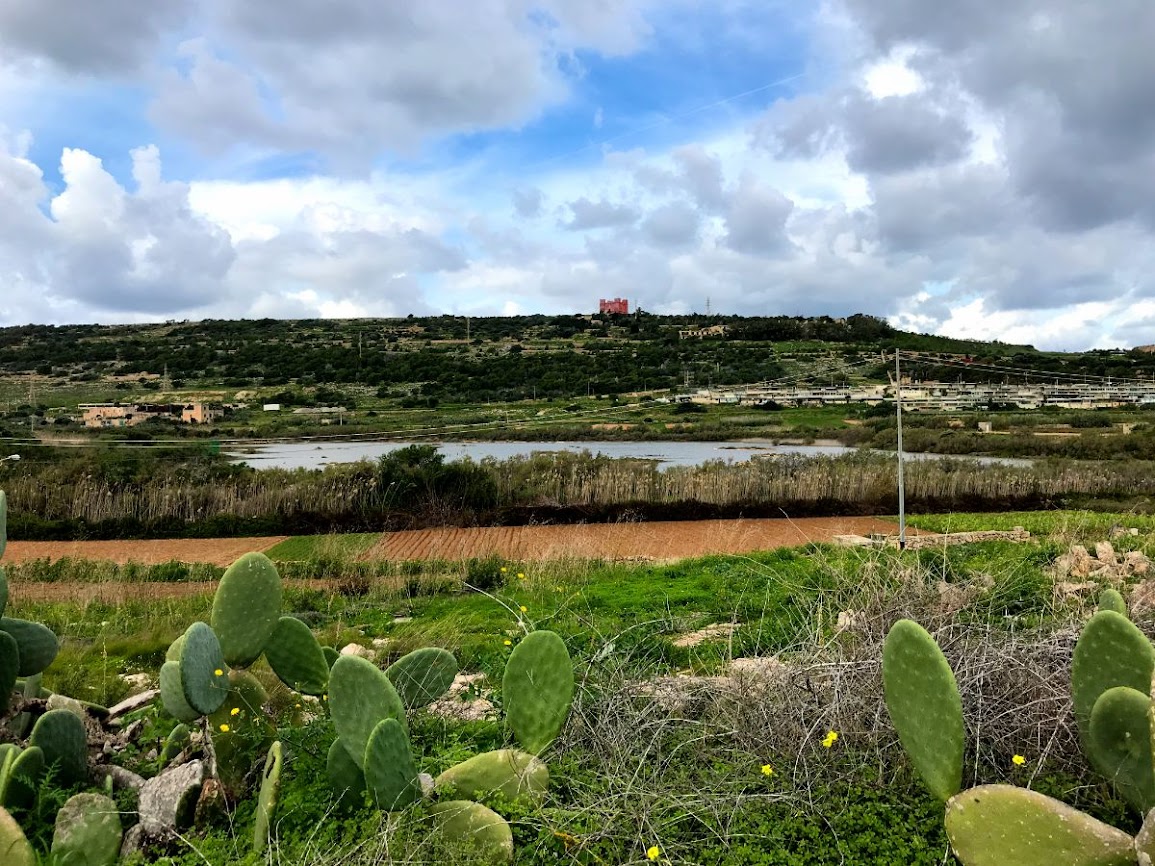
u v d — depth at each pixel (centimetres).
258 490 1609
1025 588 650
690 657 545
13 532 1463
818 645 417
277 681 384
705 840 290
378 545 1264
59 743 330
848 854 279
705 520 1673
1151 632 446
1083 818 228
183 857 288
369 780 281
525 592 870
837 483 1789
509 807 303
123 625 738
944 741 263
